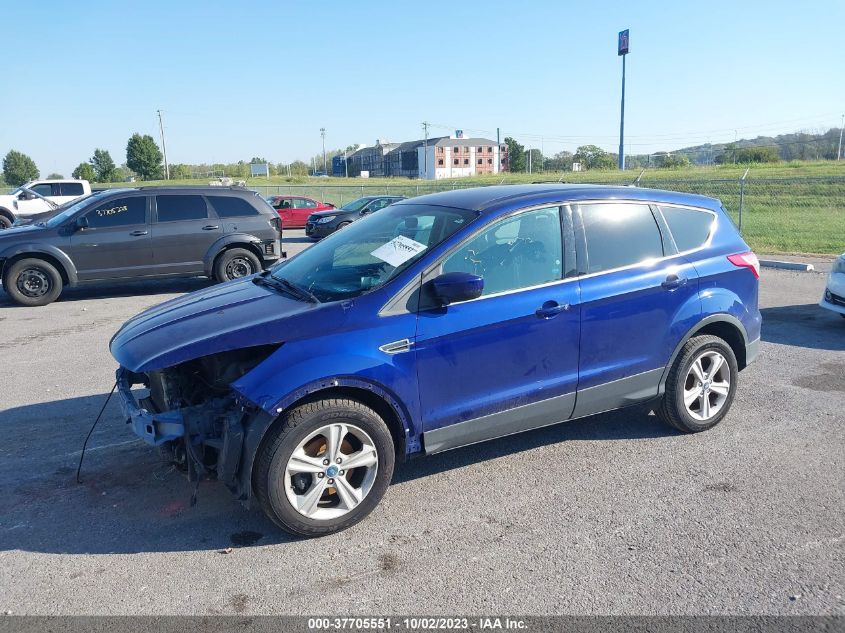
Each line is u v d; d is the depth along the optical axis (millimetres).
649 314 4496
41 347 7887
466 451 4715
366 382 3590
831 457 4523
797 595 3061
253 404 3398
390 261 3975
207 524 3779
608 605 3010
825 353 7098
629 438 4898
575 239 4297
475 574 3266
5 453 4742
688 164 66438
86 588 3191
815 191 28906
